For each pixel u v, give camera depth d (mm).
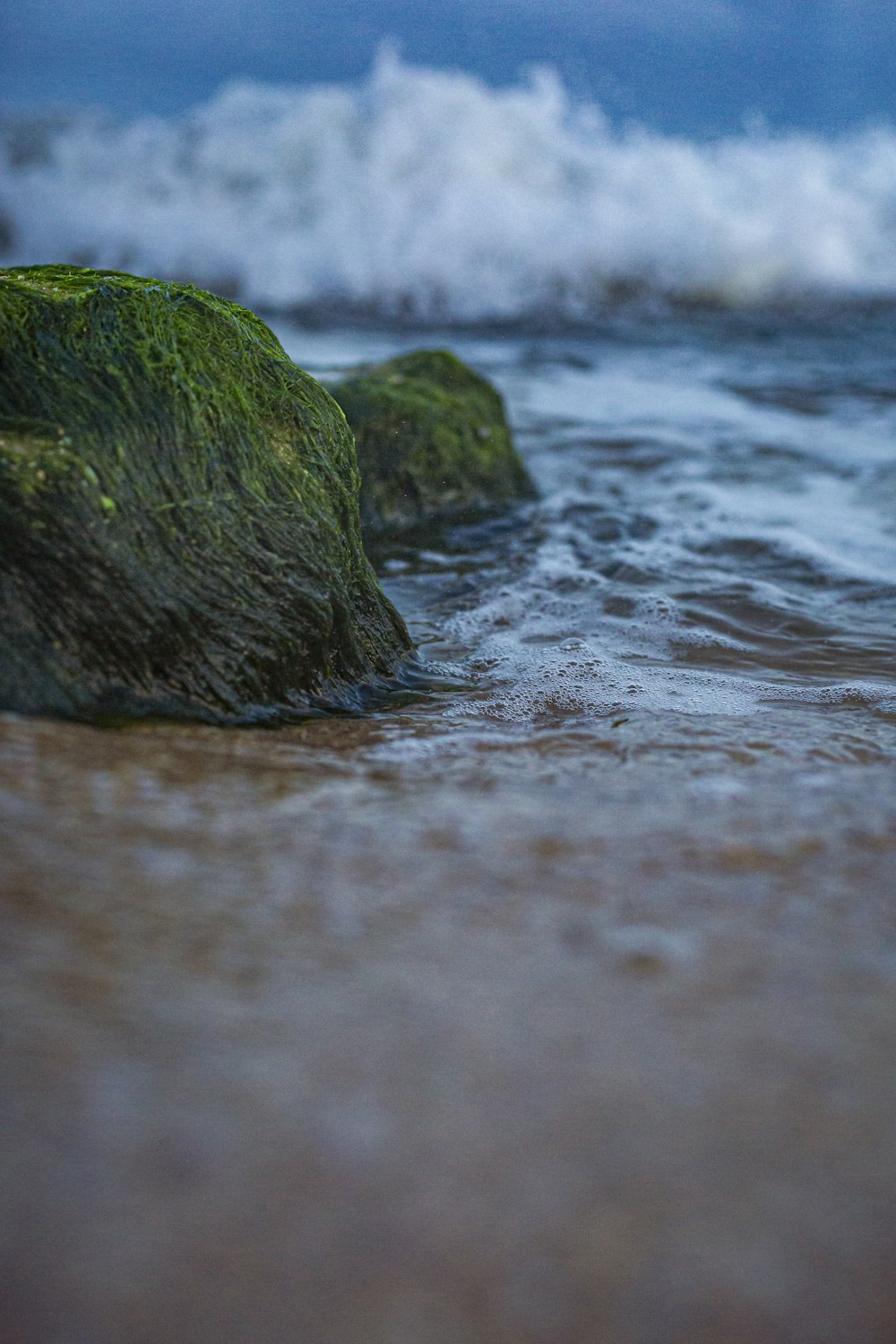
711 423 9148
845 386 10773
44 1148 1342
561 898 2051
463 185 16375
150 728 2885
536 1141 1414
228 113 19625
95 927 1815
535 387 10469
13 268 3482
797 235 15977
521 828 2365
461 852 2227
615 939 1908
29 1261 1198
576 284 15375
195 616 3102
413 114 17672
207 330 3404
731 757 2934
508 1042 1606
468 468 6406
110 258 15930
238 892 1986
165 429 3180
